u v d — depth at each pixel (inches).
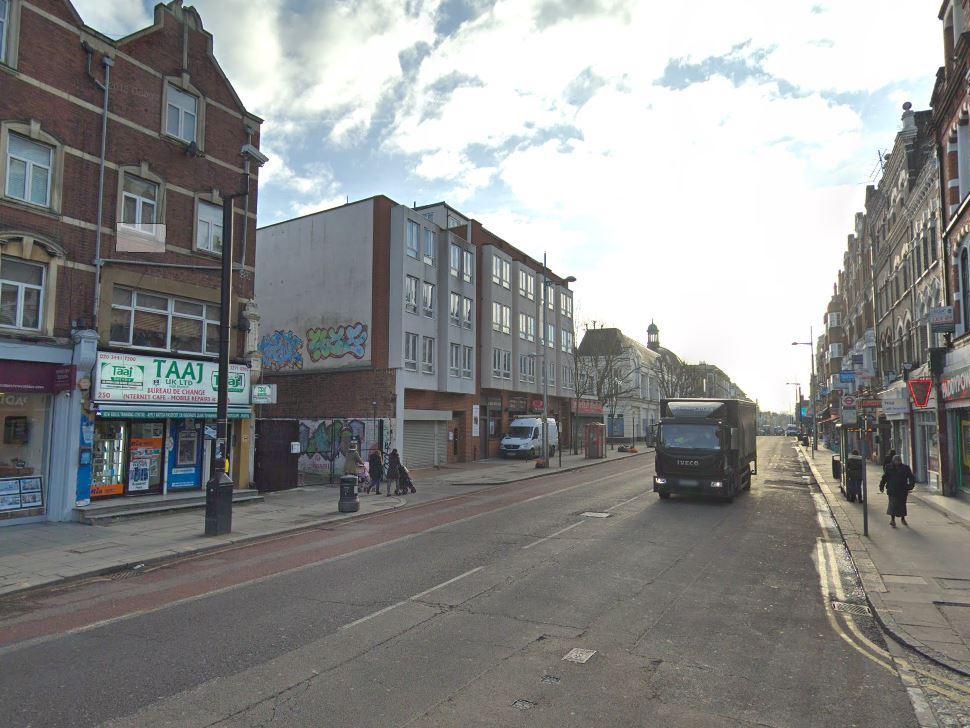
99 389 591.8
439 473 1129.4
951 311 713.6
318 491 858.8
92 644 260.8
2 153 542.3
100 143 620.4
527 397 1663.4
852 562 416.5
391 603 315.6
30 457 566.9
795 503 725.9
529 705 198.1
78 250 596.4
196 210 712.4
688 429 721.0
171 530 543.8
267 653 246.1
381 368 1136.2
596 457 1560.0
